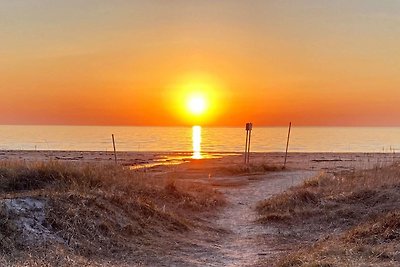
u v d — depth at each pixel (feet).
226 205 60.18
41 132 552.82
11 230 31.94
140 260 32.91
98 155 164.25
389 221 37.88
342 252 31.32
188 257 34.68
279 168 103.24
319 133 574.15
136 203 44.01
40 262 28.68
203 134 518.37
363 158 150.71
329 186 62.39
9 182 46.42
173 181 61.16
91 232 35.60
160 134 501.56
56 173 49.26
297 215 49.26
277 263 32.14
